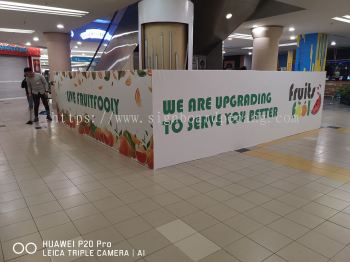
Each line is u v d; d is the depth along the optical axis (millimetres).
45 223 2557
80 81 5762
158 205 2889
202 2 7555
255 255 2117
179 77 3906
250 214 2709
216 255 2117
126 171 3861
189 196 3092
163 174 3740
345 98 11680
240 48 19328
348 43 17281
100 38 12836
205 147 4426
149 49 6344
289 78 5539
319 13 8680
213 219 2619
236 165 4086
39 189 3291
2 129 6684
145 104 3850
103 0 6277
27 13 7461
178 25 6176
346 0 7133
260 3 9195
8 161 4309
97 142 5410
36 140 5605
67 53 10828
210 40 10773
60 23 8891
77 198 3055
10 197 3086
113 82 4555
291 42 16578
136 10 8016
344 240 2299
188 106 4082
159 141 3885
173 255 2119
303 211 2768
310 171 3859
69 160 4344
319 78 6340
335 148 4992
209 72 4215
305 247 2209
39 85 7496
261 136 5277
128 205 2891
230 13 8297
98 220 2607
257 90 4969
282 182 3479
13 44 14828
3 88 15188
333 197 3072
